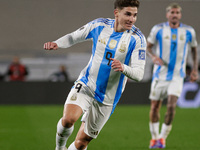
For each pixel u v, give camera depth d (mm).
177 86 24297
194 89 52281
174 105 23984
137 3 14180
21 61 62219
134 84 52938
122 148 23844
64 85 53219
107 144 25297
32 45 76938
